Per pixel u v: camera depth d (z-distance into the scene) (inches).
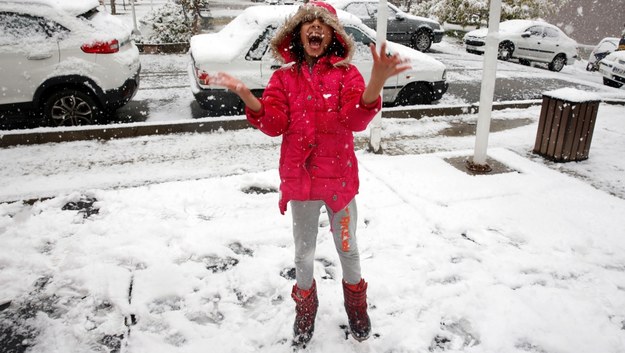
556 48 620.7
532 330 104.2
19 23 235.6
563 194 177.5
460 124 287.3
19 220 153.2
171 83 380.5
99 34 249.0
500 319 107.5
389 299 114.4
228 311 110.4
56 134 232.8
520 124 291.7
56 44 239.3
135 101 322.3
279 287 119.3
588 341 100.8
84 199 168.9
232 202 167.3
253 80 268.7
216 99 269.7
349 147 85.9
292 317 108.0
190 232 145.6
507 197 173.6
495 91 405.4
